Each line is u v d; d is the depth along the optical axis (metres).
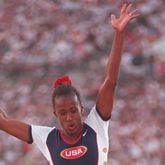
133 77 48.78
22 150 43.34
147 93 47.44
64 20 53.75
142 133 43.97
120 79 48.66
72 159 14.37
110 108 14.49
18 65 50.94
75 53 50.97
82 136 14.47
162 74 48.88
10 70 50.72
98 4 54.06
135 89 47.88
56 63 50.56
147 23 52.59
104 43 51.50
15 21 54.38
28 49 52.16
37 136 14.77
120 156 42.38
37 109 46.66
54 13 54.28
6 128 14.93
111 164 42.00
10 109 47.34
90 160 14.34
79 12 54.06
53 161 14.50
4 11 54.91
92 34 52.22
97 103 14.58
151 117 45.53
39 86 48.91
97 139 14.46
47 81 49.38
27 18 54.34
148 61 49.75
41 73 50.12
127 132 44.03
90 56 50.75
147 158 42.25
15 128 14.91
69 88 14.23
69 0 54.84
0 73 50.62
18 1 55.19
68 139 14.48
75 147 14.41
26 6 54.78
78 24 53.34
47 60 50.88
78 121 14.23
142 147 42.78
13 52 52.06
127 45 50.88
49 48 51.97
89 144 14.39
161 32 52.06
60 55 51.03
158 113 45.88
